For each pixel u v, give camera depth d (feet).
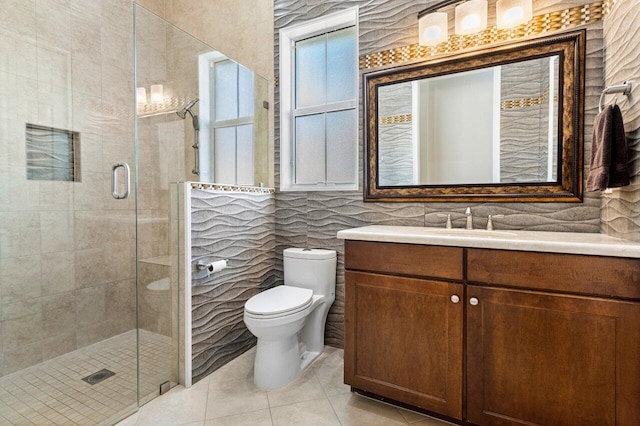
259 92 8.00
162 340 5.92
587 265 3.68
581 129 5.08
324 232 7.45
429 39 6.05
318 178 7.98
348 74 7.59
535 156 5.48
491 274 4.20
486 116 5.85
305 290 6.49
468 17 5.70
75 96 7.09
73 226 6.76
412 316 4.74
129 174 7.41
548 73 5.34
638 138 3.82
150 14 7.73
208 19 9.13
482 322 4.26
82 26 7.34
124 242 6.81
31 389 5.45
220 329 6.48
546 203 5.35
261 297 6.05
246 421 4.79
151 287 6.04
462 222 5.98
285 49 8.07
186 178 7.83
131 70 8.29
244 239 7.11
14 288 5.93
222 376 6.13
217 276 6.39
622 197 4.25
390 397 4.93
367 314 5.09
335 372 6.23
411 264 4.74
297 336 6.39
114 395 5.29
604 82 4.87
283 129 8.09
